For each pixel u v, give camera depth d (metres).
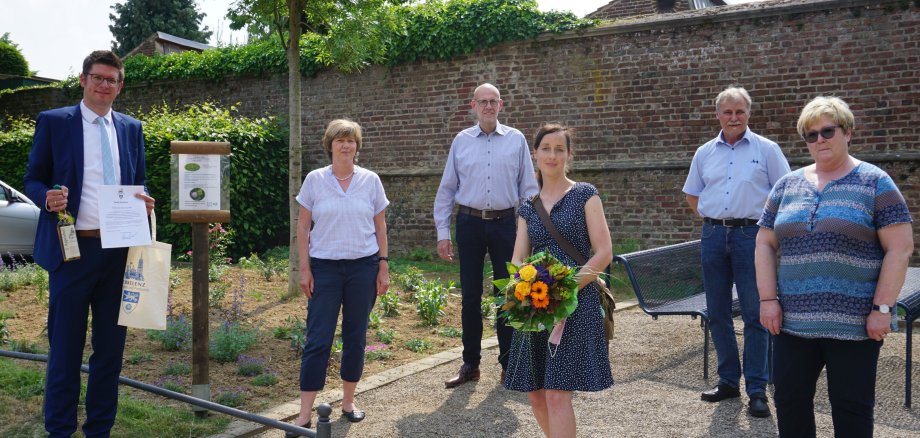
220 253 10.14
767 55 10.36
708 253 5.09
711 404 4.93
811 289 3.17
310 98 13.99
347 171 4.63
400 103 13.12
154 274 3.87
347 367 4.60
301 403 4.47
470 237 5.46
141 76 16.02
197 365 4.50
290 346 6.24
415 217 13.02
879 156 9.66
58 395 3.79
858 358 3.11
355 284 4.54
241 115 14.92
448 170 5.62
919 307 5.08
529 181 5.51
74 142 3.77
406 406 4.91
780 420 3.37
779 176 4.97
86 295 3.81
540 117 11.92
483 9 12.20
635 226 11.23
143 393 4.96
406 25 12.56
